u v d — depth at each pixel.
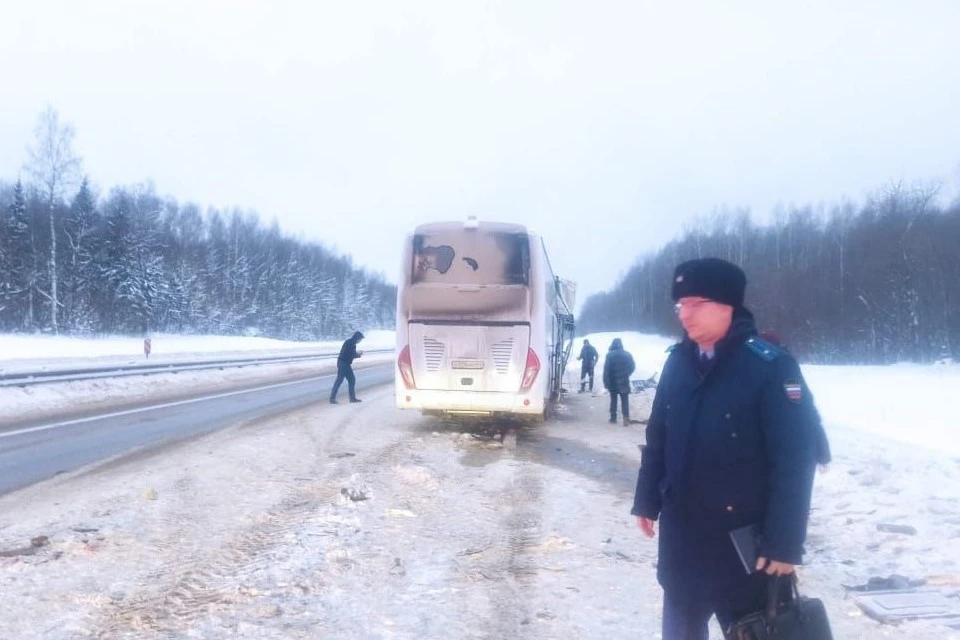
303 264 109.00
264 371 37.06
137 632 5.13
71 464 11.51
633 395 26.50
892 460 11.71
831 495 9.73
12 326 57.78
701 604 3.29
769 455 3.15
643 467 3.59
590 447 14.41
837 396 25.05
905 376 35.31
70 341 50.38
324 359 49.56
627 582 6.37
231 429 15.70
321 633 5.18
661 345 71.50
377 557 6.95
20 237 59.81
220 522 8.11
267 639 5.05
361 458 12.41
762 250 80.31
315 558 6.83
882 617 5.44
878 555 7.13
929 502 8.83
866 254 58.94
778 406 3.12
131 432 15.16
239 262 92.38
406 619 5.47
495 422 17.31
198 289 82.88
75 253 62.66
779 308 59.91
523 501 9.56
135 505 8.79
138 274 68.94
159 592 5.92
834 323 57.50
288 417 18.06
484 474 11.41
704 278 3.29
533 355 14.67
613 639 5.15
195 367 31.89
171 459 11.91
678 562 3.33
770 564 3.09
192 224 93.00
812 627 3.19
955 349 51.34
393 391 26.69
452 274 14.77
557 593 6.06
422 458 12.62
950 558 6.84
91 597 5.76
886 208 62.00
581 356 28.28
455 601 5.86
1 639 4.97
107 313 64.19
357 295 127.56
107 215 70.56
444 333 14.75
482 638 5.15
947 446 13.74
